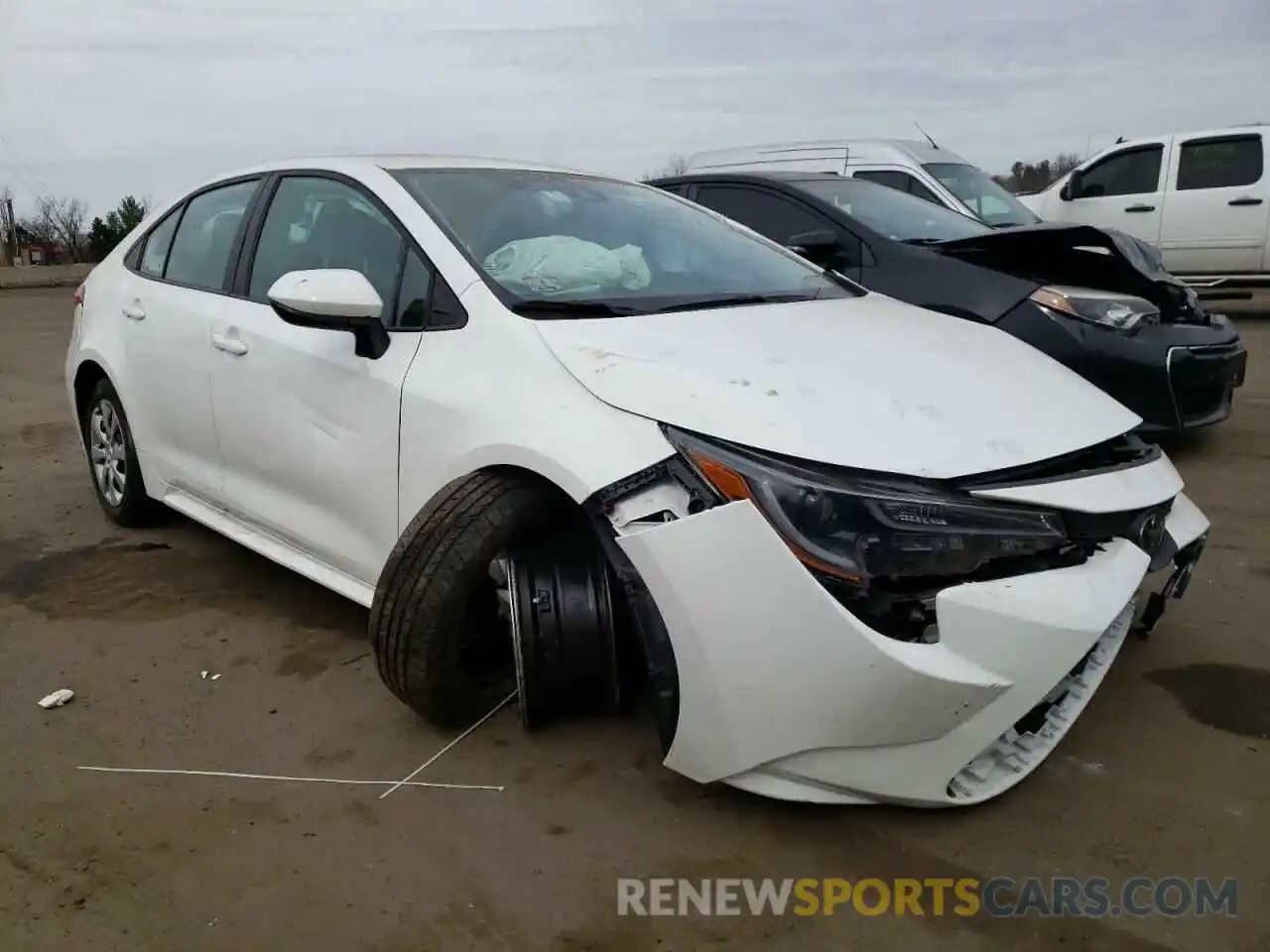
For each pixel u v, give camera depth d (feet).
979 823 7.86
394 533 9.47
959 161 28.63
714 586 7.08
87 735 9.39
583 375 8.11
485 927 6.91
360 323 9.31
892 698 6.87
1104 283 18.42
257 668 10.68
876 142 27.81
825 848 7.61
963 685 6.90
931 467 7.26
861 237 18.33
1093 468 8.07
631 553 7.32
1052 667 7.12
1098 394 9.24
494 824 7.96
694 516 7.14
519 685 8.60
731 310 9.57
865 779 7.21
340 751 9.05
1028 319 16.85
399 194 10.37
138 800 8.37
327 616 11.99
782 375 8.00
